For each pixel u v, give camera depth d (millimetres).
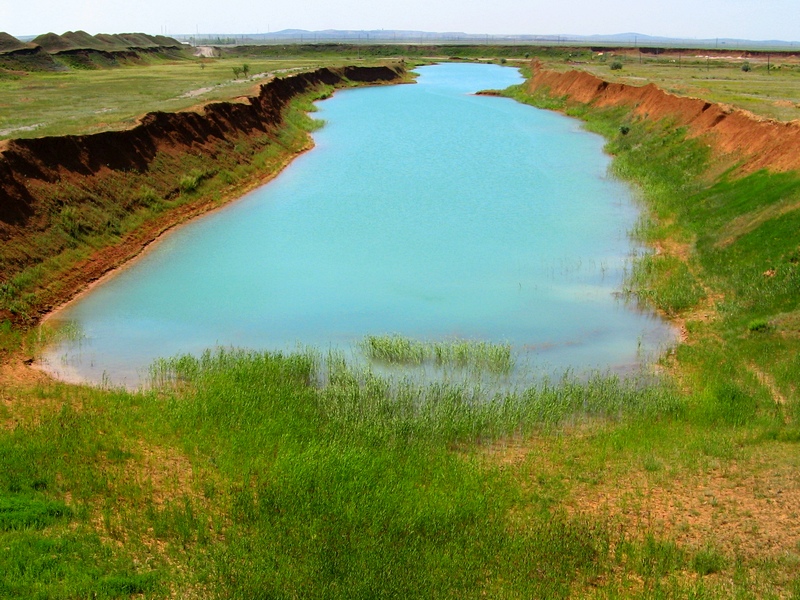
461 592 10672
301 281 26594
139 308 23953
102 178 31203
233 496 13219
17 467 13570
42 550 10961
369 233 32094
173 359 19750
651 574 11195
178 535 11977
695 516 12820
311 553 11484
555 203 36906
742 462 14492
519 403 17109
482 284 26344
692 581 10984
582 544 11914
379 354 20438
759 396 17312
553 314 23766
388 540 11945
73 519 12164
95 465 14039
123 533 11883
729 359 19312
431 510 12781
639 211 35281
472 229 32719
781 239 24672
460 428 16031
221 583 10641
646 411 16969
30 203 26328
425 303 24688
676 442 15539
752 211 28062
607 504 13344
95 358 20312
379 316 23625
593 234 31922
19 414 16266
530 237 31562
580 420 16891
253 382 17984
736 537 12094
